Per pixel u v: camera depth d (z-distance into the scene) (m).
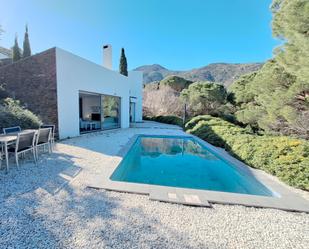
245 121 11.62
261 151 5.38
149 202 3.32
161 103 26.42
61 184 3.93
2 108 7.54
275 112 7.62
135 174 6.11
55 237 2.36
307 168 4.04
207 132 10.45
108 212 2.96
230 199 3.49
